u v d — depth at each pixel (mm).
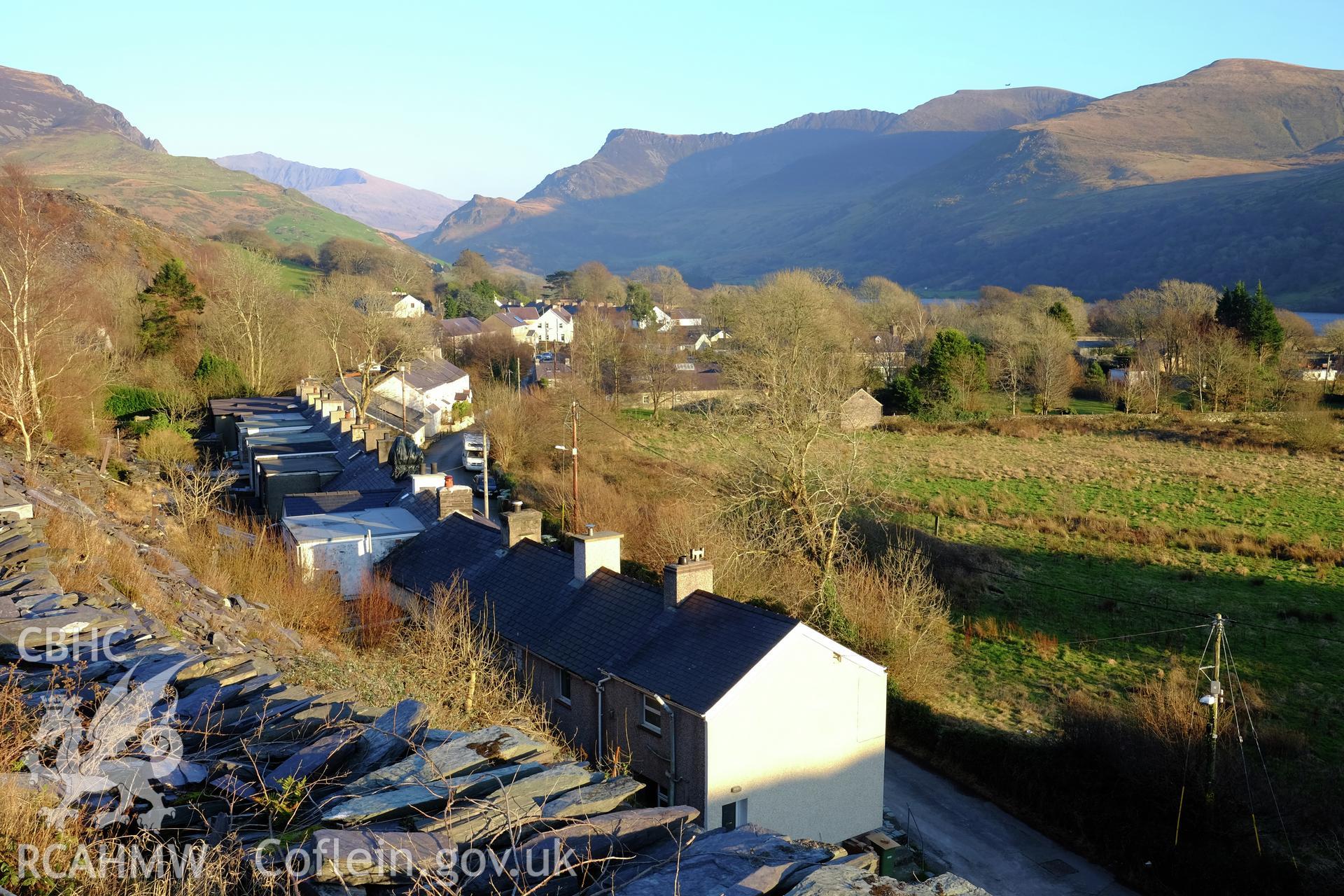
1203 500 61062
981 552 48438
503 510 49938
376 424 53438
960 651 36938
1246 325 99250
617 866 6324
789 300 86312
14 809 6305
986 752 28266
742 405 52469
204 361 67688
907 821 25625
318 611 24547
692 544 37375
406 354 86000
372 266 176375
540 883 5816
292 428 52594
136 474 41406
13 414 37750
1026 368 100125
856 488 42312
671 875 5988
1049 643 37312
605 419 71688
